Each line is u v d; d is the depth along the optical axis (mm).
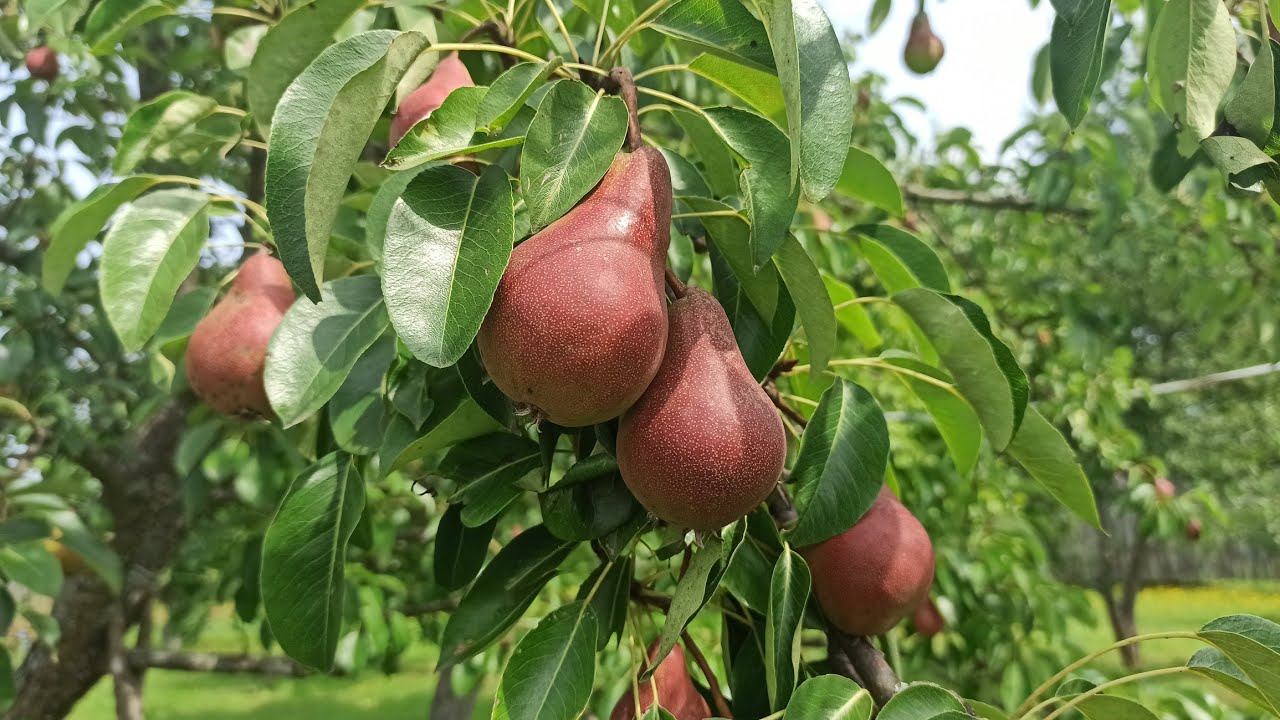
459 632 1312
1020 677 3609
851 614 1407
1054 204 4273
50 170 4562
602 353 989
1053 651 3721
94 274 3727
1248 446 13867
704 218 1275
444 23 1806
